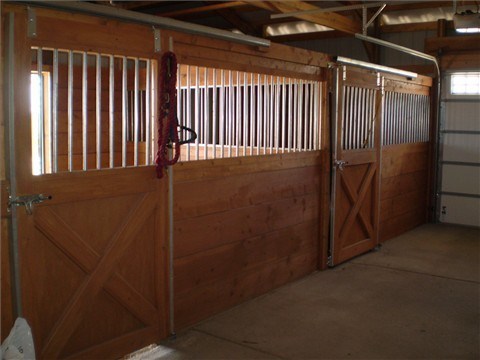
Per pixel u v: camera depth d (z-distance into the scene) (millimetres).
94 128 5367
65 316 2541
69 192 2500
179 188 3146
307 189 4402
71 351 2605
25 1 2230
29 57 2293
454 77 6820
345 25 6922
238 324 3367
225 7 7836
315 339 3154
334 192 4633
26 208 2314
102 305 2742
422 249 5488
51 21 2365
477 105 6680
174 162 2975
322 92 4496
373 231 5395
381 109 5344
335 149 4590
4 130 2250
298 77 4164
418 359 2910
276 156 3977
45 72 4715
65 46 2445
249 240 3775
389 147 5777
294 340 3135
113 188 2717
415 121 6508
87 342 2680
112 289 2764
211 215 3410
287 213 4164
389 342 3127
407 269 4707
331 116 4582
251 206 3766
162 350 2977
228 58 3436
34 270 2387
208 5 7730
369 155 5156
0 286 2172
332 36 8141
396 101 5953
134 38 2762
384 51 7797
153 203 2949
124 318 2865
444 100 6895
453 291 4094
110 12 2574
